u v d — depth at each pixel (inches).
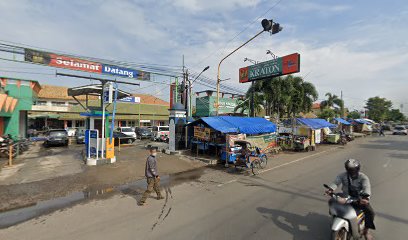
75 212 228.5
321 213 219.1
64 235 181.5
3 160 506.9
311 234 177.8
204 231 184.7
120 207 240.8
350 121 1644.9
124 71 762.2
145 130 1196.5
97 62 704.4
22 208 240.5
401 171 406.3
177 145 626.8
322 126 895.7
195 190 301.7
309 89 1120.2
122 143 871.1
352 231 152.3
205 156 546.6
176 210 230.8
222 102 1284.4
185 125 625.0
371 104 3134.8
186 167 456.8
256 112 1029.2
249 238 172.6
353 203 157.5
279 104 1042.7
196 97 1327.5
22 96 773.9
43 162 479.5
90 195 281.9
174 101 858.1
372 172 400.2
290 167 458.6
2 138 558.3
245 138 546.3
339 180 166.7
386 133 1850.4
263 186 318.0
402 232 179.6
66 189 303.6
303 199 260.7
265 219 206.5
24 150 677.3
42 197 273.9
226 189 305.0
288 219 205.9
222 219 207.6
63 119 1434.5
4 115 627.8
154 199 267.0
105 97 459.8
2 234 184.9
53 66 634.8
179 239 172.4
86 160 464.1
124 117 1494.8
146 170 258.5
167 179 364.8
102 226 196.2
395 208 229.3
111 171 398.6
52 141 792.9
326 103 1747.0
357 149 765.9
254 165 411.2
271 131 656.4
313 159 561.9
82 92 519.2
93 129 480.7
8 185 318.3
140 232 184.2
